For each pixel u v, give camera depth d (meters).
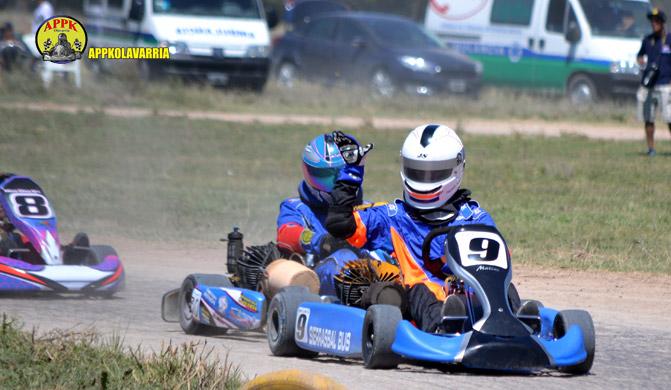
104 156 76.06
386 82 101.31
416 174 26.38
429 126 26.88
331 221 26.59
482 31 106.38
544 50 101.81
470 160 73.19
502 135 84.31
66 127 85.75
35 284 36.22
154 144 80.06
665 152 74.38
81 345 26.11
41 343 26.36
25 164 72.25
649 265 43.91
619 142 79.94
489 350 23.34
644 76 70.44
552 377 25.03
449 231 25.36
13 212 37.88
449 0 109.12
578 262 44.41
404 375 24.48
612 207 56.38
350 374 24.59
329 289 28.22
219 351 28.05
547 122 94.06
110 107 96.19
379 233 27.03
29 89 100.06
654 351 29.53
